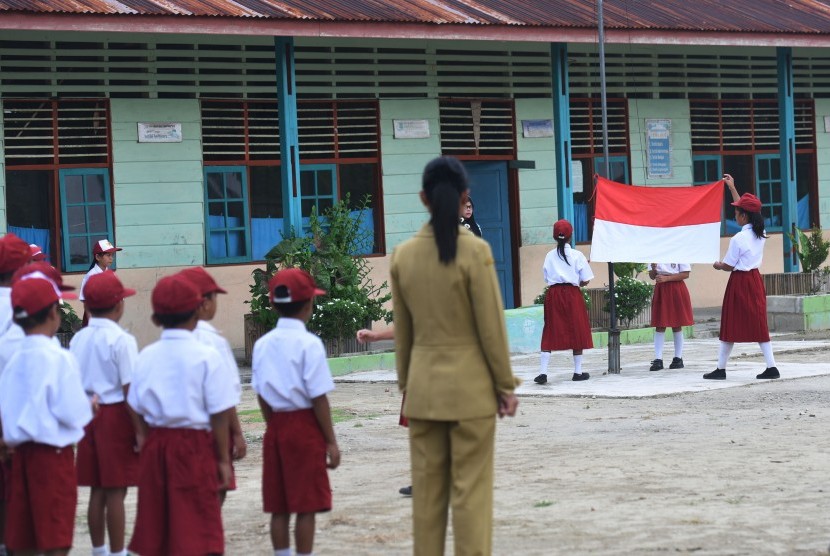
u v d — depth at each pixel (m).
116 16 23.39
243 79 27.77
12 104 25.23
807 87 36.84
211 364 9.23
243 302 27.62
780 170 34.22
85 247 25.95
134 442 10.66
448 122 30.89
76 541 12.10
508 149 31.72
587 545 10.88
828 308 31.67
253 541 11.73
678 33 30.81
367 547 11.23
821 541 10.76
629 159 33.62
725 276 35.75
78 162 25.92
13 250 11.37
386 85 29.94
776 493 12.73
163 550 9.20
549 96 32.31
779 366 23.81
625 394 20.53
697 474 13.84
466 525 8.88
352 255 28.92
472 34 27.67
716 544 10.75
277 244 26.44
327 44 28.92
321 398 9.99
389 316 26.56
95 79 26.02
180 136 27.03
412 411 9.02
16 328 10.37
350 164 29.47
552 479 13.86
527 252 31.95
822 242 32.62
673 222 22.89
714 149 35.38
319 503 10.05
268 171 28.41
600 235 23.02
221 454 9.31
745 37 32.03
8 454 9.79
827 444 15.52
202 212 27.30
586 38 29.36
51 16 22.86
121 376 10.59
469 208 15.66
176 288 9.23
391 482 14.22
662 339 24.05
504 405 9.05
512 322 27.81
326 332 25.50
